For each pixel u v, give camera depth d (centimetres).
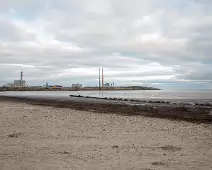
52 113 1805
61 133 1011
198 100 4238
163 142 868
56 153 693
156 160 639
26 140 862
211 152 731
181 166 591
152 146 802
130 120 1483
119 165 590
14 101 3800
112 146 789
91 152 709
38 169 551
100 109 2338
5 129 1078
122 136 970
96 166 578
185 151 741
